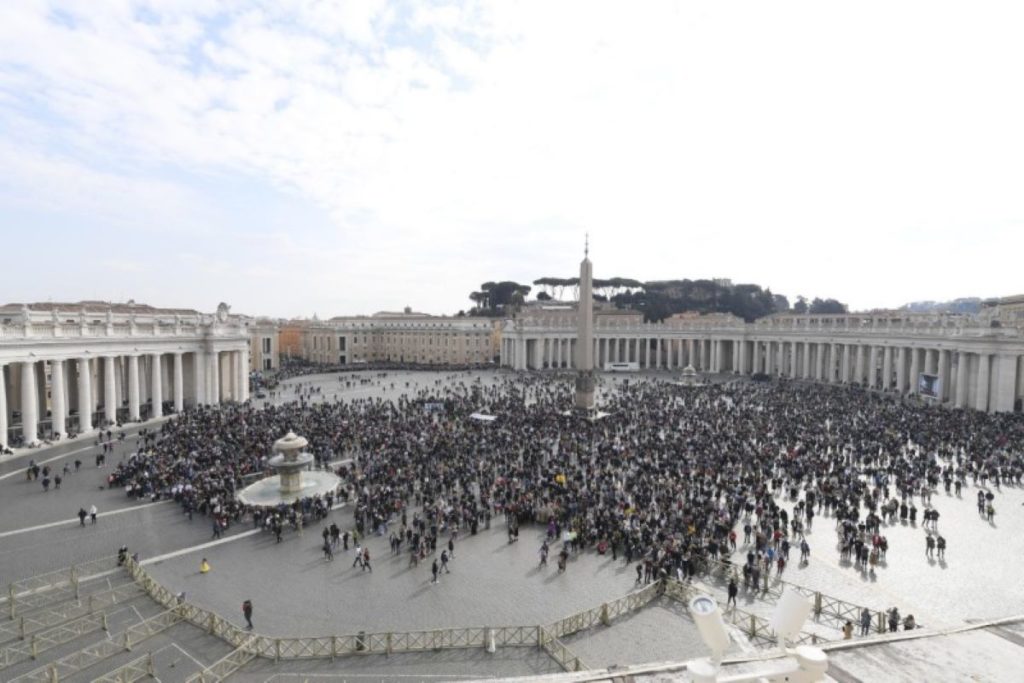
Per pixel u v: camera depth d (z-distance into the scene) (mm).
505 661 18719
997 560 26062
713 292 171125
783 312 182625
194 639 19984
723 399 70375
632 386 86188
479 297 190875
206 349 71562
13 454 46094
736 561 25953
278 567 26047
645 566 24734
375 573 25406
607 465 39688
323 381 104312
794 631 6000
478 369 128500
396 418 57062
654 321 161000
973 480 37344
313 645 19625
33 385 49781
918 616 21250
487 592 23609
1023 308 88625
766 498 31047
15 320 48812
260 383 95562
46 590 23500
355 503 34688
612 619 21234
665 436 48594
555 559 26797
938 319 80188
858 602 22250
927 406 63844
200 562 26500
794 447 42969
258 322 139625
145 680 17672
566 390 83000
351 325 155375
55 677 17109
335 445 45344
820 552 27016
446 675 17969
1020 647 7016
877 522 28062
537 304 165250
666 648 19250
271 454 42938
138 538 29094
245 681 17734
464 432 48531
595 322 136000
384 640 20016
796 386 88250
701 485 34000
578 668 17969
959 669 6516
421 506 33219
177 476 37156
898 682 6238
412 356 151125
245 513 32500
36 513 32438
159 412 64375
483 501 32562
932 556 26516
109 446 47281
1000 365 63750
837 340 94125
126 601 22703
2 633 20281
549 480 35312
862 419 54250
